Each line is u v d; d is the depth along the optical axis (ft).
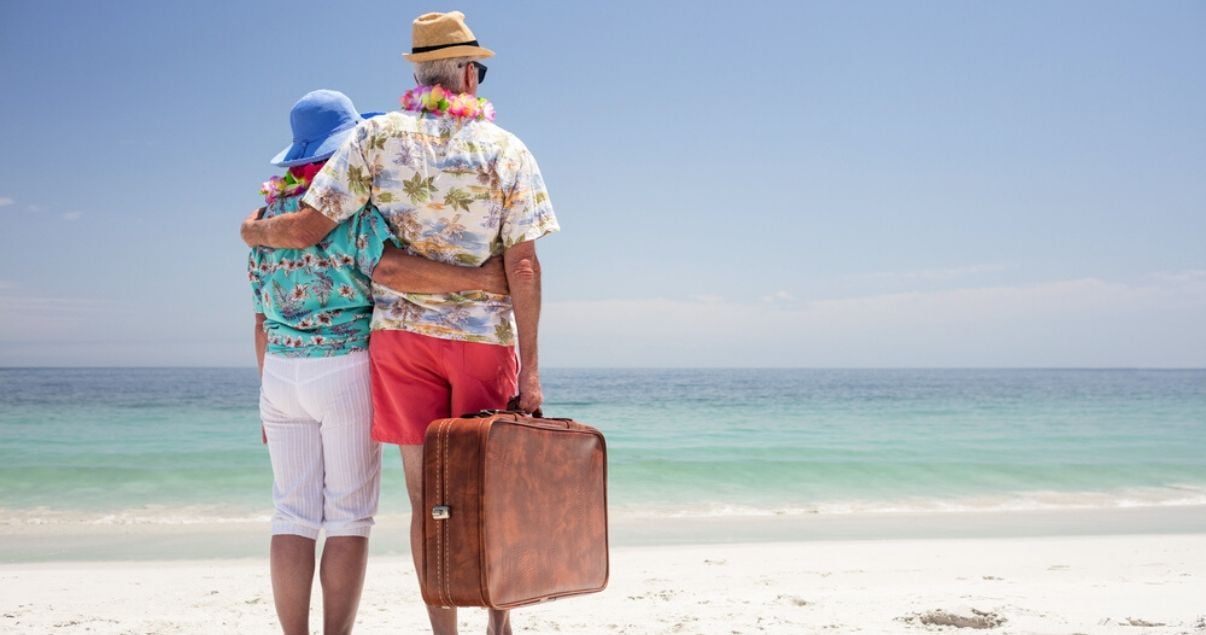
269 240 8.87
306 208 8.66
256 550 25.50
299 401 8.92
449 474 7.53
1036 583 18.70
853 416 94.63
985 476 44.60
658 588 18.58
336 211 8.57
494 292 8.82
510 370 9.05
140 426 73.97
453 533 7.49
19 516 32.55
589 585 8.93
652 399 138.72
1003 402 130.82
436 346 8.61
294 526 8.98
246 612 16.34
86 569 21.53
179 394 145.59
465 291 8.71
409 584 18.97
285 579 8.86
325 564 8.89
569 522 8.60
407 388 8.70
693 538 27.76
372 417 9.02
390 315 8.71
